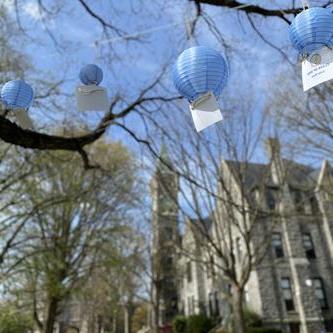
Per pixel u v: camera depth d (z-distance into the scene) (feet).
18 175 42.01
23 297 53.11
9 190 41.83
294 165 56.29
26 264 44.62
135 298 126.00
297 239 83.61
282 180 54.34
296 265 80.53
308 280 74.84
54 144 17.17
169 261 99.09
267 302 77.10
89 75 11.28
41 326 54.24
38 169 42.60
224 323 84.48
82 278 55.72
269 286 78.89
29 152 40.55
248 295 80.84
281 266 81.25
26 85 11.48
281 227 84.94
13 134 15.10
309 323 75.66
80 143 18.62
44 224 52.11
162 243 87.97
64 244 51.62
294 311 77.82
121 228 58.59
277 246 83.46
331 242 85.81
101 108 10.94
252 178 51.96
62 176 50.96
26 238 44.55
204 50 8.74
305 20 8.04
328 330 78.38
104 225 57.82
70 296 55.52
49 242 51.11
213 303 99.96
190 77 8.62
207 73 8.56
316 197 82.23
